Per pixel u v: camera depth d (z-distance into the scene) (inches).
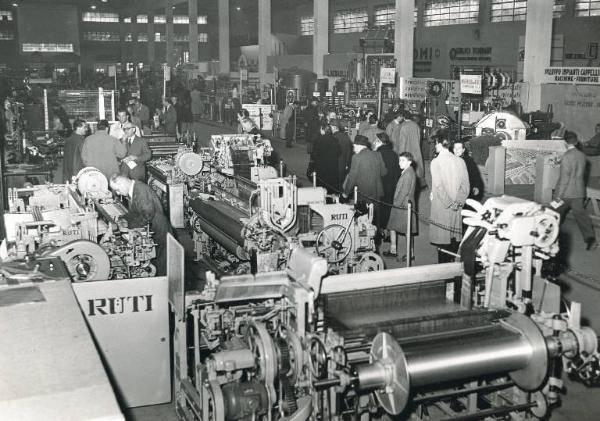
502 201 220.1
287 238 302.0
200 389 205.6
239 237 323.3
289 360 195.2
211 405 195.6
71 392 112.4
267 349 191.3
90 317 223.1
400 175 443.8
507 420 217.3
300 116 999.0
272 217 307.4
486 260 217.8
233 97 1246.9
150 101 1241.4
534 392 204.7
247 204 372.5
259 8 1411.2
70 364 123.2
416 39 1267.2
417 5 1354.6
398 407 172.1
